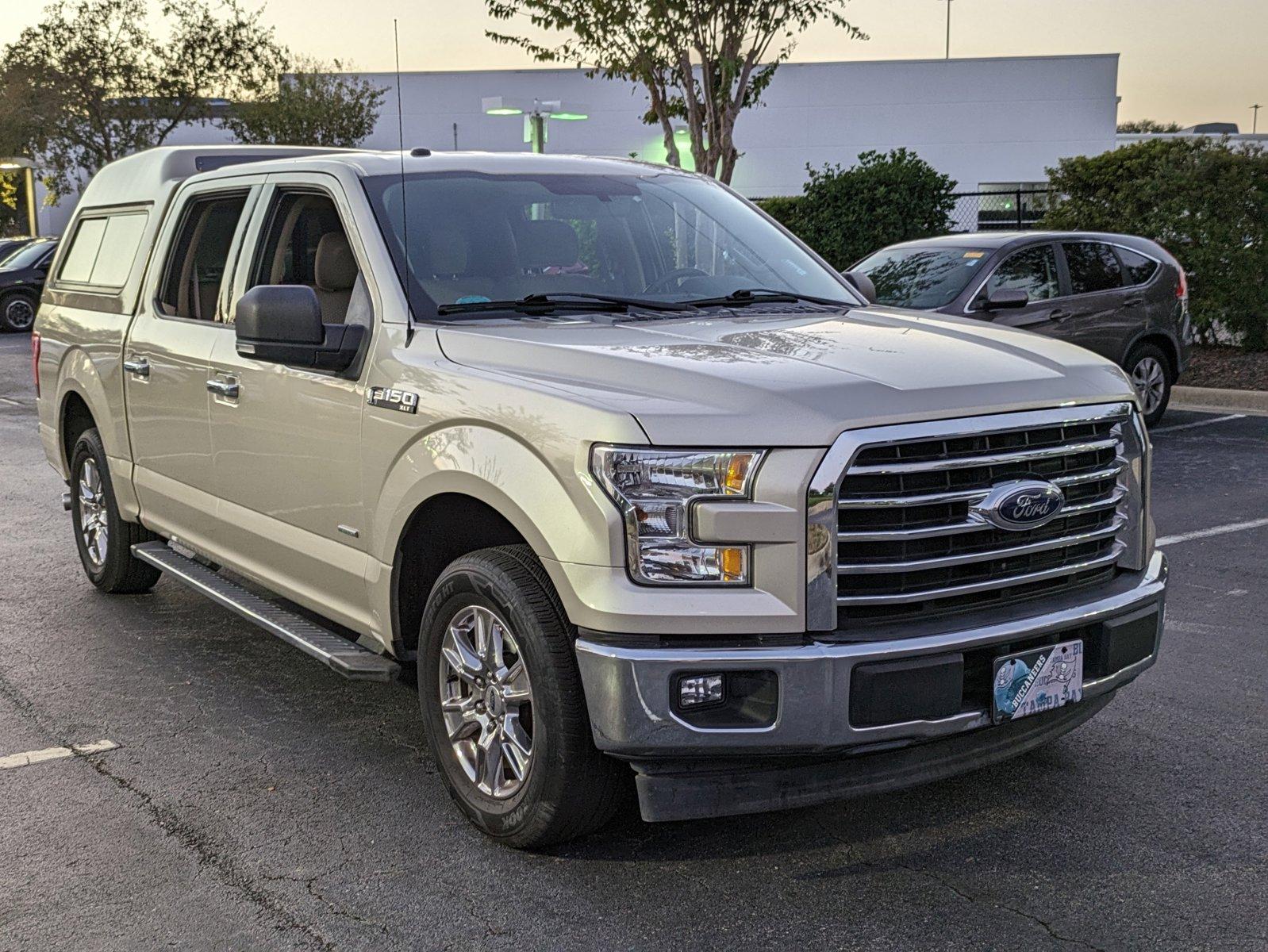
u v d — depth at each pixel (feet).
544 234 15.15
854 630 11.02
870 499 10.82
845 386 11.18
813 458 10.64
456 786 13.03
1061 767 14.40
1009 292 30.96
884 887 11.71
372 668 13.69
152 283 18.97
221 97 121.90
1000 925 11.02
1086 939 10.78
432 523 13.46
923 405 11.07
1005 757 12.16
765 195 123.34
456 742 13.03
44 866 12.25
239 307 13.70
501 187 15.62
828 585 10.72
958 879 11.84
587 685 11.11
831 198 54.65
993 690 11.49
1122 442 12.68
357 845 12.65
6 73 118.32
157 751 15.12
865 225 54.03
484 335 13.10
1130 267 37.68
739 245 16.62
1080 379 12.35
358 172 15.17
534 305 14.26
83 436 21.29
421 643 13.24
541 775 11.73
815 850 12.46
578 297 14.55
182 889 11.79
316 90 119.14
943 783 13.99
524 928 11.05
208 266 17.81
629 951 10.68
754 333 13.28
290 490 15.26
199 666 18.24
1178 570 22.72
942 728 11.18
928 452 11.07
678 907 11.38
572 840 12.62
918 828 12.90
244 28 120.98
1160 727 15.58
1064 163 52.54
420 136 123.13
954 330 13.98
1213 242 47.85
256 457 15.88
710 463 10.72
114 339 19.63
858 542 10.90
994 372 11.96
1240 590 21.38
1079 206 51.70
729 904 11.43
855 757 11.33
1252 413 40.70
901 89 120.98
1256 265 48.08
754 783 11.30
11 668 18.20
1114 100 119.24
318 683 17.56
